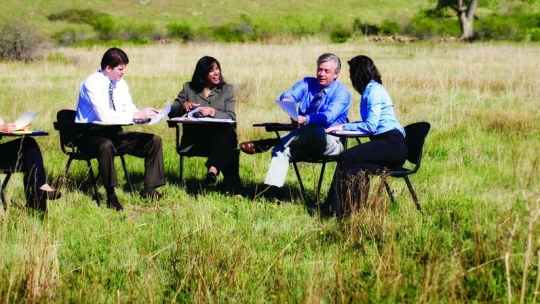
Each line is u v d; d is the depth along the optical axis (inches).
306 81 276.8
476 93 543.2
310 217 242.4
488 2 1781.5
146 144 267.4
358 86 254.2
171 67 824.3
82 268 182.4
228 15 2213.3
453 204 240.8
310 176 308.7
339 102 261.4
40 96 563.2
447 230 214.7
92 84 262.4
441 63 877.2
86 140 261.1
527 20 1720.0
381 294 165.0
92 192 281.9
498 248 182.2
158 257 199.3
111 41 1414.9
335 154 259.8
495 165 315.6
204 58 285.9
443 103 490.6
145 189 268.4
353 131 247.4
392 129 245.9
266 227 229.3
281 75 711.7
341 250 199.2
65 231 223.5
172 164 328.5
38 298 161.2
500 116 429.4
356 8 2351.1
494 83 603.2
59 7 2229.3
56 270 173.6
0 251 186.9
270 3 2391.7
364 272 182.1
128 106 275.9
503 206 221.6
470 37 1641.2
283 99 271.3
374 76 252.5
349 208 227.3
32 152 240.4
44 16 2129.7
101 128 265.6
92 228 228.7
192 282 175.6
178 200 269.0
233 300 168.1
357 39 1577.3
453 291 160.1
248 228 219.6
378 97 246.2
